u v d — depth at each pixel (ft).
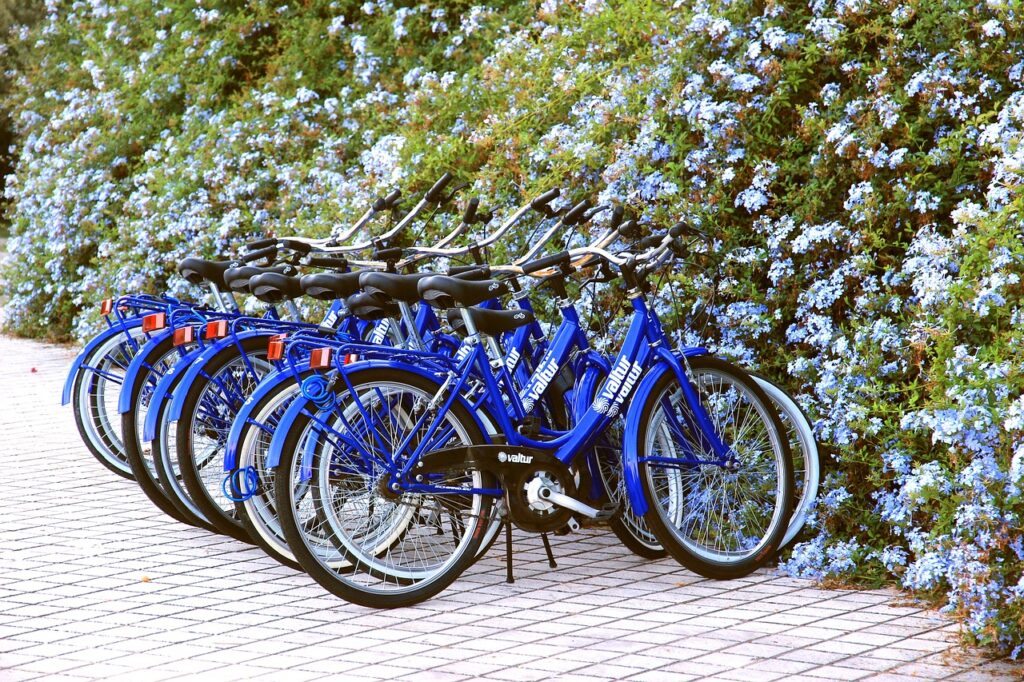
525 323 20.76
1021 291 19.71
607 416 21.13
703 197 25.85
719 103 26.71
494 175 30.25
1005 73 24.52
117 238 49.52
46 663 17.46
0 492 27.81
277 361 21.85
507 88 34.06
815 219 24.62
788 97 26.07
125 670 17.16
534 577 21.43
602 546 23.36
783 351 24.41
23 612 19.75
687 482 22.02
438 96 36.19
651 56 30.32
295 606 19.98
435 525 21.34
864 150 24.14
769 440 22.54
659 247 21.49
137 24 57.36
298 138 43.42
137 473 24.06
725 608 19.53
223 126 45.60
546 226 28.45
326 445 19.85
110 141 51.80
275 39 52.49
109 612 19.74
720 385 22.50
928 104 24.40
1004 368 18.07
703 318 25.61
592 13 33.17
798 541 22.07
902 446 21.38
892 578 20.70
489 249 28.68
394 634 18.58
